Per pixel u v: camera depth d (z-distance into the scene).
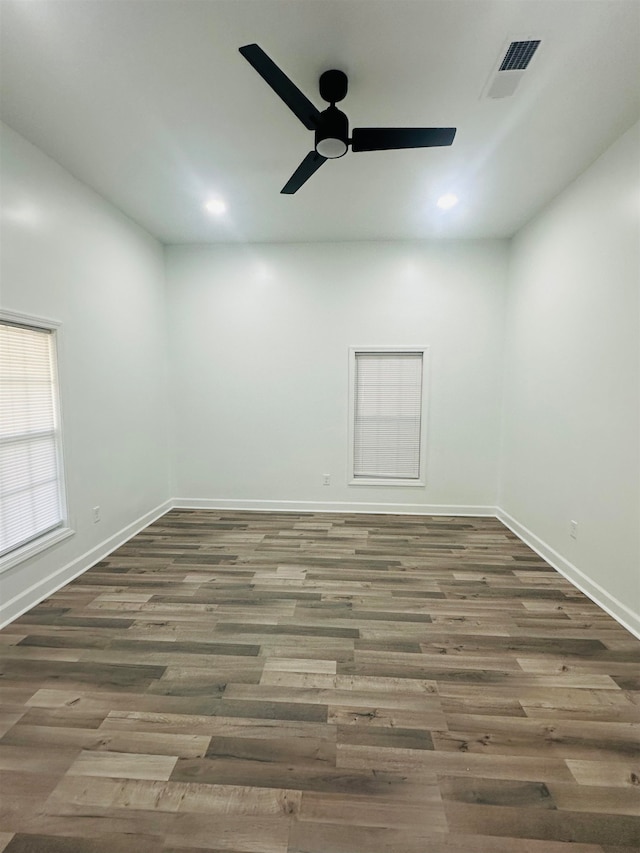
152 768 1.51
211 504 4.85
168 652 2.19
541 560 3.44
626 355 2.56
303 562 3.36
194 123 2.49
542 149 2.74
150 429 4.36
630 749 1.60
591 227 2.93
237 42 1.90
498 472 4.61
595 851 1.25
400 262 4.47
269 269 4.58
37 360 2.81
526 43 1.90
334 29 1.83
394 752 1.58
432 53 1.96
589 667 2.08
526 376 3.94
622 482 2.57
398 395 4.66
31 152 2.67
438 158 2.84
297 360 4.65
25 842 1.27
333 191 3.32
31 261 2.69
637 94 2.23
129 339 3.92
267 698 1.86
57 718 1.74
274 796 1.41
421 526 4.27
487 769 1.51
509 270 4.35
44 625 2.44
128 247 3.88
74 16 1.75
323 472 4.76
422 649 2.22
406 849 1.25
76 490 3.15
